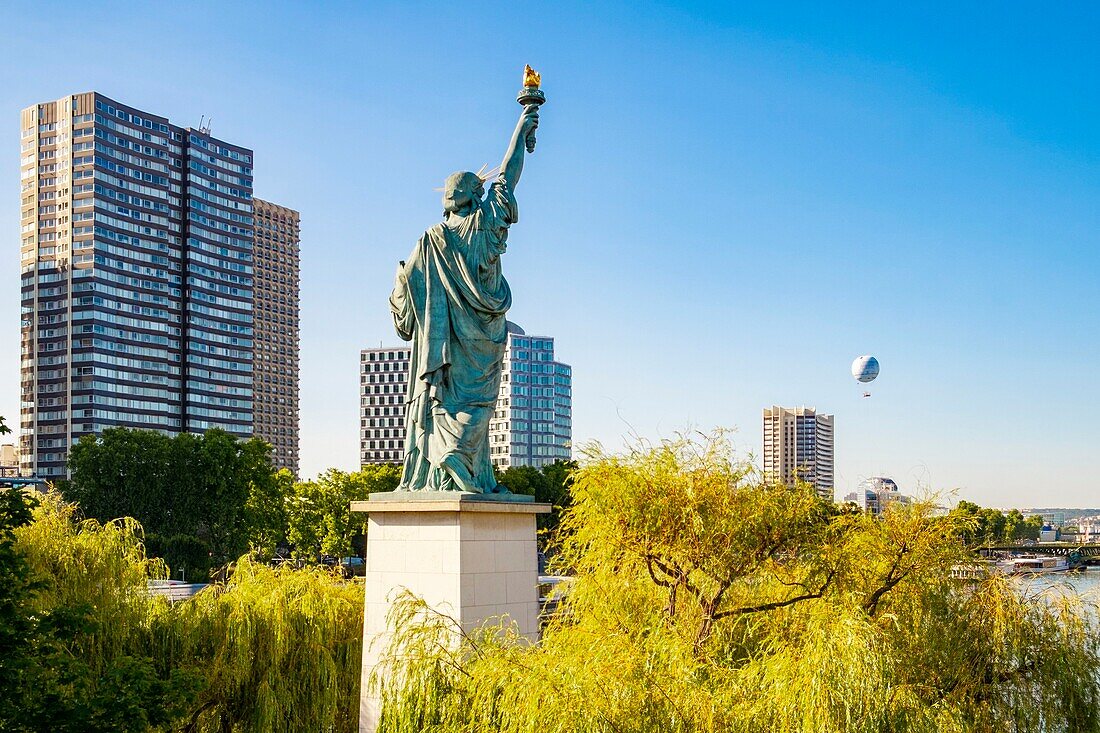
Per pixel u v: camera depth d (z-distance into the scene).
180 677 30.77
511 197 40.47
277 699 43.53
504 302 39.59
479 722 27.62
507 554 37.12
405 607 32.12
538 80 42.25
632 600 36.41
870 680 26.80
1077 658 32.81
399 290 39.88
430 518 36.19
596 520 35.84
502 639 31.78
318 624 45.56
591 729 25.41
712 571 34.59
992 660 32.91
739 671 29.69
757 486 35.94
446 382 38.50
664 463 36.25
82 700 30.39
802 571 35.91
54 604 44.31
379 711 36.47
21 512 31.88
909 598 34.00
